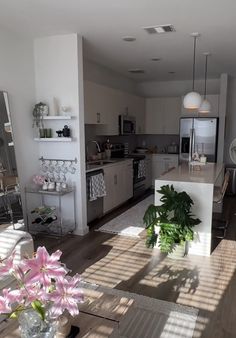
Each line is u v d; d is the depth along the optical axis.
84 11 2.97
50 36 3.84
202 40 3.95
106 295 1.82
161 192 3.39
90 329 1.51
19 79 3.79
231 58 4.96
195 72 6.17
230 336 2.11
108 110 5.55
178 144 7.48
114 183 5.30
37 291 1.17
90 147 5.73
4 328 1.50
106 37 3.84
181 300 2.54
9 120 3.61
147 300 2.53
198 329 2.18
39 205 4.25
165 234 3.32
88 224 4.55
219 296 2.61
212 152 6.50
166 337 2.09
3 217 3.54
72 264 3.21
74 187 4.04
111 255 3.45
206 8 2.90
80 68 3.83
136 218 4.86
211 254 3.49
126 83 6.93
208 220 3.43
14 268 1.19
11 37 3.63
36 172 4.17
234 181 6.52
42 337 1.28
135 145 7.90
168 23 3.32
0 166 3.49
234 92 6.89
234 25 3.38
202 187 3.43
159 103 7.40
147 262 3.27
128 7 2.87
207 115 6.71
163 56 4.84
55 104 3.95
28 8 2.89
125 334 2.11
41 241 3.86
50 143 4.11
